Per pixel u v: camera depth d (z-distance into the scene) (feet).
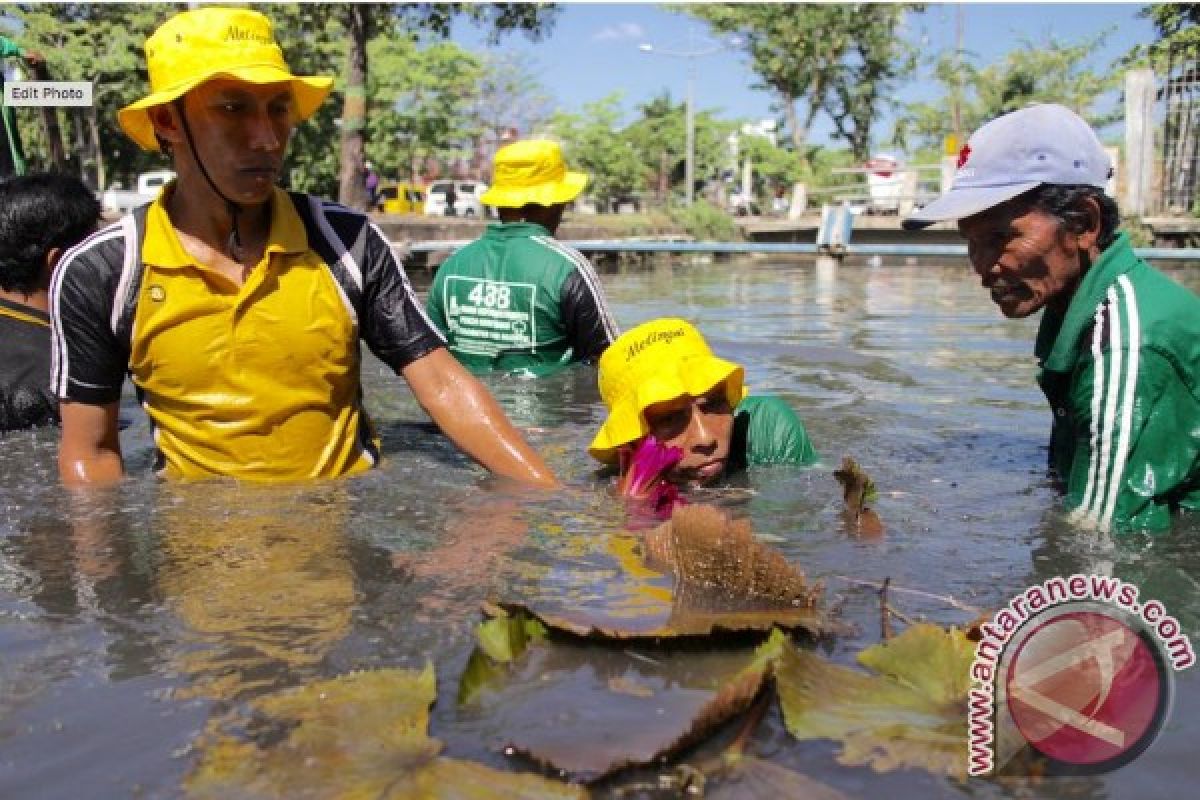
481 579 7.22
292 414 10.48
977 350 19.92
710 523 6.99
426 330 11.19
